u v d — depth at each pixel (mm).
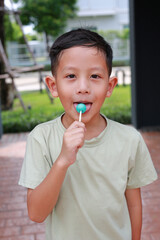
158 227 2938
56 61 1135
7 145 5809
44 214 1117
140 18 5734
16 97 9789
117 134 1270
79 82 1089
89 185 1211
